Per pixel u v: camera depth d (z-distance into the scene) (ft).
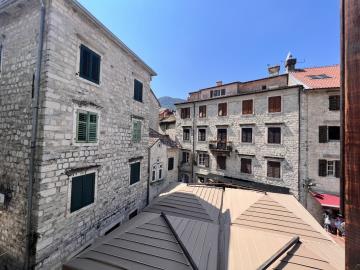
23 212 19.22
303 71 61.05
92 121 24.97
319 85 48.93
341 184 4.92
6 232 20.22
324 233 21.13
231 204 28.48
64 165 20.80
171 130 83.56
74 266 14.58
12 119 20.86
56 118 19.80
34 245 17.95
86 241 23.81
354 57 4.29
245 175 58.23
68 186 21.24
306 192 47.57
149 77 42.01
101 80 26.45
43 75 18.94
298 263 15.16
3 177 20.95
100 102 26.35
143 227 19.06
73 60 21.86
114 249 16.10
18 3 20.67
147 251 15.65
